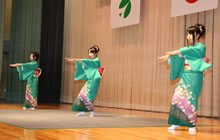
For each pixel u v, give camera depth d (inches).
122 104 298.0
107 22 318.7
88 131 115.3
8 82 366.3
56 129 117.6
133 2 277.6
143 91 279.1
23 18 371.9
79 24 349.7
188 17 245.4
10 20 372.8
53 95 372.2
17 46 369.7
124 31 301.3
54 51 372.8
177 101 129.1
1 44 356.5
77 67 183.2
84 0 346.0
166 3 265.0
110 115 194.7
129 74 293.6
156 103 266.7
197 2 225.1
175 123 128.6
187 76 128.6
